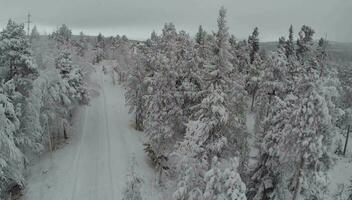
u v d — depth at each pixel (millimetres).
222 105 21359
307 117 18594
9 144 21688
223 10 21656
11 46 27016
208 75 22594
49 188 29219
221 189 15375
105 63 114312
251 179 24609
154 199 29016
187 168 17984
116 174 32625
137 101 44844
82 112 52500
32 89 29797
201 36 52062
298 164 20578
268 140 22906
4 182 25266
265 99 39281
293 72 31266
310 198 22656
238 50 58469
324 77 20469
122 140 41625
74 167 33438
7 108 22859
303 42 34625
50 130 36938
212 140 22547
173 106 31109
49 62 35406
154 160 34188
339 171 41906
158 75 31672
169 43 35062
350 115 45812
